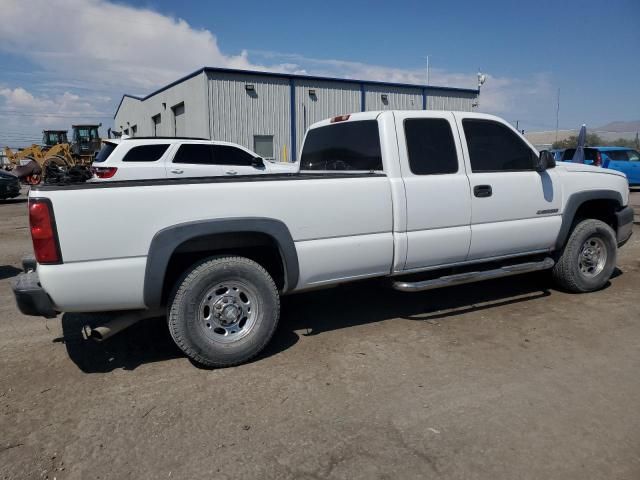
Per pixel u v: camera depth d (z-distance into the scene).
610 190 5.73
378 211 4.32
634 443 2.88
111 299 3.57
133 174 10.70
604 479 2.58
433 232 4.59
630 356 4.04
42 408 3.33
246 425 3.09
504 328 4.70
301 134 25.44
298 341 4.44
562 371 3.78
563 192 5.39
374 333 4.61
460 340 4.41
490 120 5.04
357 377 3.72
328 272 4.20
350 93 26.62
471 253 4.87
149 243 3.58
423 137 4.61
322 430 3.03
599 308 5.22
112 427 3.09
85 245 3.43
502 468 2.66
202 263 3.79
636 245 8.75
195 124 24.27
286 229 3.95
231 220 3.74
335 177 4.16
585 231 5.57
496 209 4.93
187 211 3.66
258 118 24.27
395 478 2.60
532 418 3.14
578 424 3.07
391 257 4.45
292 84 24.91
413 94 28.50
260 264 4.31
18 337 4.60
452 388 3.53
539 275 6.16
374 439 2.93
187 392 3.52
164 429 3.06
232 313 3.89
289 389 3.55
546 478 2.59
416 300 5.56
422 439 2.93
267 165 12.42
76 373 3.85
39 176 27.31
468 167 4.80
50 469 2.70
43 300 3.47
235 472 2.65
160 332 4.70
